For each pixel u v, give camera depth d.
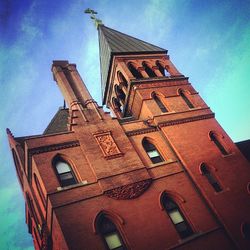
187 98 30.33
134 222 20.22
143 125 26.30
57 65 28.80
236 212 22.56
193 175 23.70
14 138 26.12
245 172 25.25
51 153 22.08
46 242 22.22
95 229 19.16
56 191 20.09
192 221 21.47
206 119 28.50
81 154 22.72
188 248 20.00
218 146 27.22
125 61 31.70
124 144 24.03
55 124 26.97
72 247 18.14
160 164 23.94
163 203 22.06
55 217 19.20
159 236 20.03
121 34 36.38
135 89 28.70
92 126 24.44
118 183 21.42
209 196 22.81
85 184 20.92
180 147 25.33
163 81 30.58
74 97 26.12
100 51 35.84
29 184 25.05
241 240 21.23
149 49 34.00
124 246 19.38
